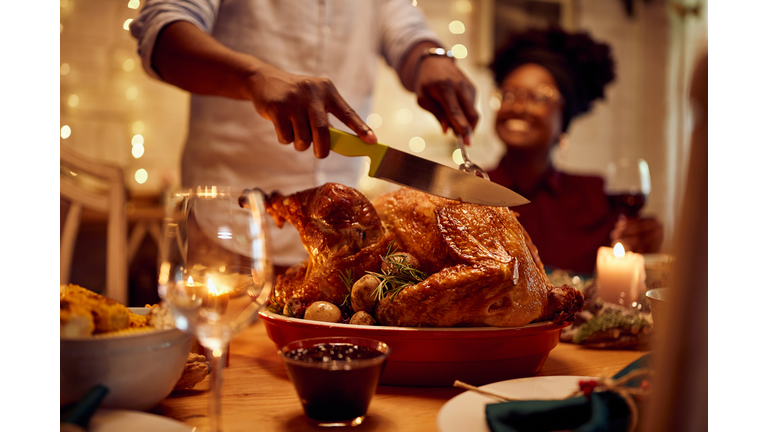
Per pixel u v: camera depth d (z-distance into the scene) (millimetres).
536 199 2719
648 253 1918
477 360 859
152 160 4105
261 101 1002
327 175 1970
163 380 684
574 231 2676
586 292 1252
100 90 3945
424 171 959
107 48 3934
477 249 857
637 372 609
